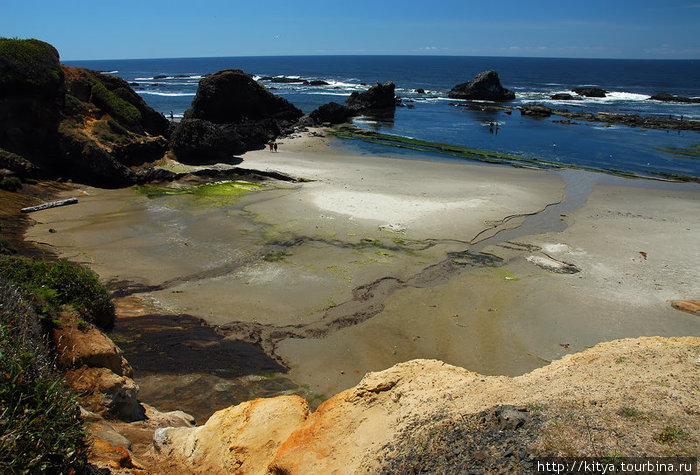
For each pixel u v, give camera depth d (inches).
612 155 1546.5
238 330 557.6
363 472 214.1
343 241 806.5
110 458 232.7
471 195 1068.5
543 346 540.4
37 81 1069.1
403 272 703.1
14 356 200.5
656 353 267.6
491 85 3181.6
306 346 532.1
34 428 178.9
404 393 272.2
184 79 4982.8
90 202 991.0
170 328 538.0
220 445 292.8
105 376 335.0
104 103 1298.0
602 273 706.8
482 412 221.1
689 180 1237.1
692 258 755.4
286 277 685.3
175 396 414.0
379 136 1838.1
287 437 285.1
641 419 194.4
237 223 884.0
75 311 399.2
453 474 188.4
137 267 706.8
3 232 780.6
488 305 622.2
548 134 1923.0
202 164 1288.1
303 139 1763.0
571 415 204.5
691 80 5182.1
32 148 1075.3
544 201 1038.4
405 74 6033.5
